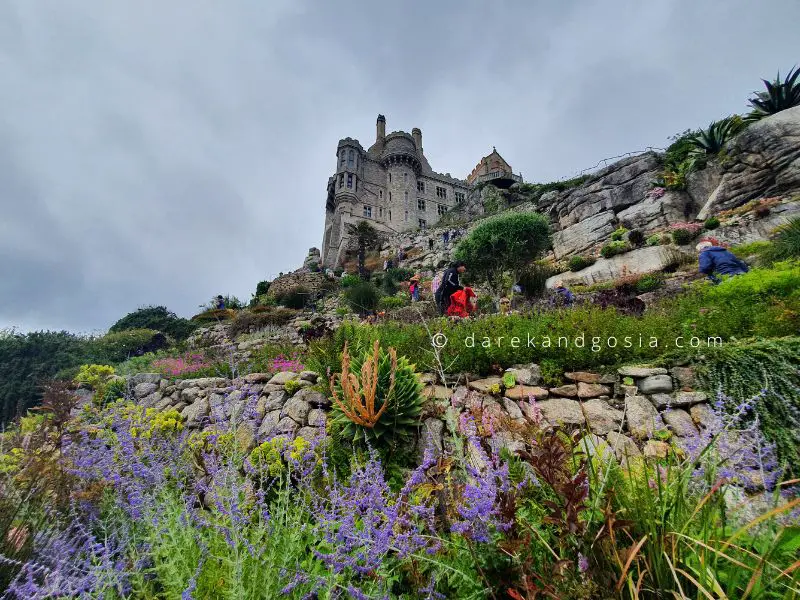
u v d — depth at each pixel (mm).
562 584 1219
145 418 3850
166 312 27438
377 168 54219
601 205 19609
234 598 1402
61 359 15055
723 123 16656
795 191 12867
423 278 24562
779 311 4156
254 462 2879
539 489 1783
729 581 1203
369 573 1608
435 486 1865
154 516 1889
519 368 4184
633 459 1986
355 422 3180
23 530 1965
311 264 46000
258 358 7977
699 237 12906
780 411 2668
